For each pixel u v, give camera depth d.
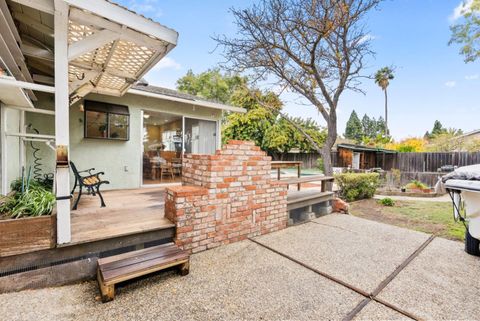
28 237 2.03
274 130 17.12
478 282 2.44
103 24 2.34
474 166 3.37
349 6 5.59
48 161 4.66
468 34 12.25
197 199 2.97
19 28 2.82
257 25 6.18
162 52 2.93
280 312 1.91
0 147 2.95
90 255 2.71
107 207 3.61
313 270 2.63
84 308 1.88
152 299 2.02
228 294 2.13
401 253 3.16
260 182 3.69
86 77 3.68
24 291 2.05
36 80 4.15
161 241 3.17
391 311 1.96
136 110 5.81
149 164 6.27
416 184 9.62
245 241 3.44
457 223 4.98
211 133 7.43
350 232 4.01
